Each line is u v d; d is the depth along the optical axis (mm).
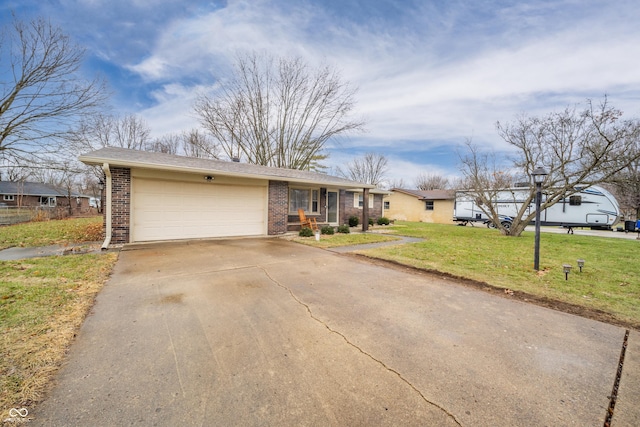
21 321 2928
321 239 9969
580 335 2955
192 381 2082
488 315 3451
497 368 2328
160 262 5883
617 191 18547
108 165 7488
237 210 10195
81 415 1730
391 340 2768
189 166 8820
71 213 24109
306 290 4266
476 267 5984
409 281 4883
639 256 7484
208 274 5039
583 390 2072
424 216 25031
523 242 10352
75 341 2607
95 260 5918
